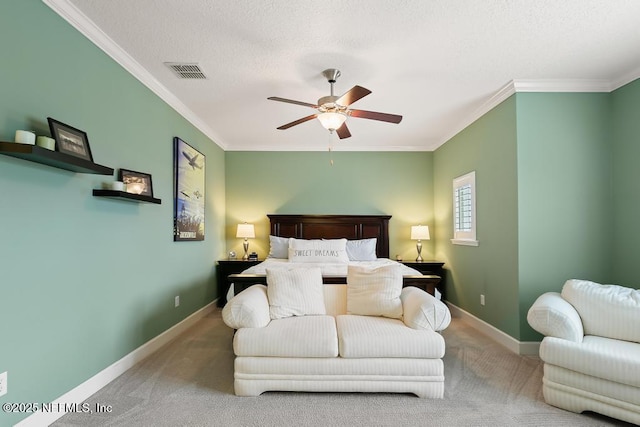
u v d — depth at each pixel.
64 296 1.96
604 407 1.87
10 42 1.65
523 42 2.38
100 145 2.30
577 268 2.96
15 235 1.65
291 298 2.55
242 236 4.97
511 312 3.09
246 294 2.46
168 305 3.29
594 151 2.99
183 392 2.21
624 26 2.19
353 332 2.21
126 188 2.52
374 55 2.55
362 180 5.30
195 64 2.70
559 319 2.09
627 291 2.27
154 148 3.03
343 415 1.95
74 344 2.03
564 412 1.99
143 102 2.85
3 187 1.59
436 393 2.15
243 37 2.32
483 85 3.09
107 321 2.35
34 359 1.75
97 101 2.27
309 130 4.50
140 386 2.29
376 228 5.17
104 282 2.32
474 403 2.09
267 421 1.89
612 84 2.96
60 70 1.96
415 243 5.24
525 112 3.02
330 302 2.82
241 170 5.28
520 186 3.00
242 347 2.16
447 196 4.70
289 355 2.16
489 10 2.03
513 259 3.06
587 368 1.91
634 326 2.10
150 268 2.95
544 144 3.00
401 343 2.15
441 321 2.25
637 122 2.75
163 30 2.24
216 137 4.76
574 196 2.98
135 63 2.65
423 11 2.04
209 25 2.18
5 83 1.62
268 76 2.90
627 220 2.82
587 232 2.96
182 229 3.56
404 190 5.30
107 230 2.35
